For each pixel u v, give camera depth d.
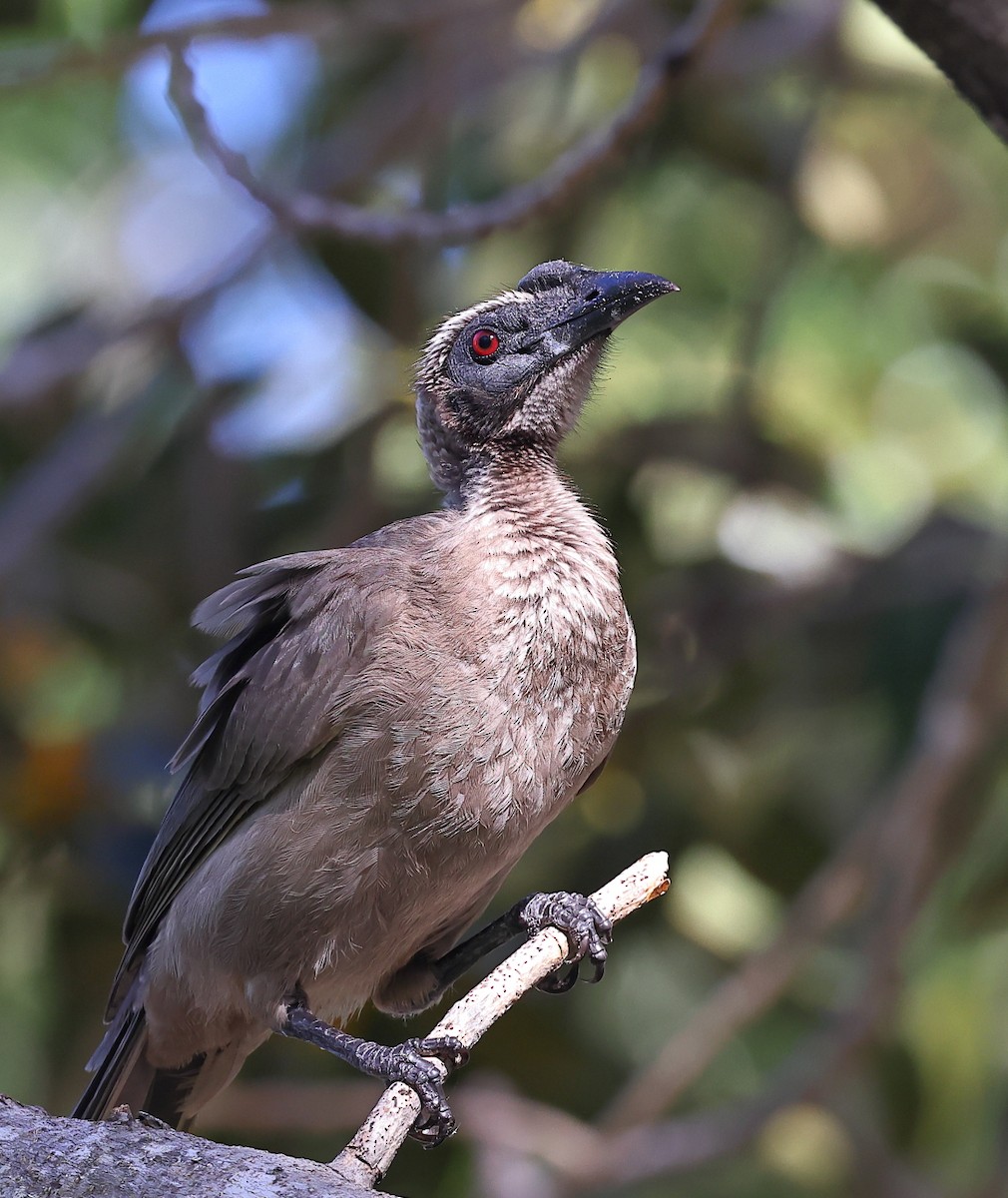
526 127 12.34
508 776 7.38
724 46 11.73
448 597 7.46
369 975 7.94
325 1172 5.60
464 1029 6.62
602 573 7.79
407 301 11.69
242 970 7.66
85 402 13.08
